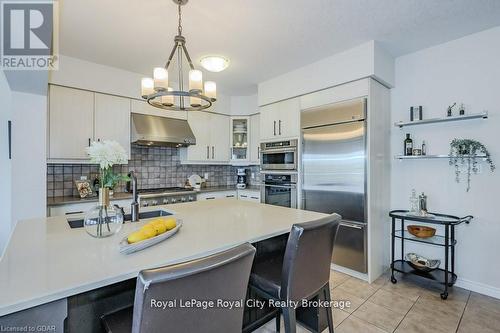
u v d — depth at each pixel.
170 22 2.18
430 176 2.75
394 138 3.01
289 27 2.28
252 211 2.13
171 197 3.64
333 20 2.18
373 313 2.10
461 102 2.54
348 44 2.63
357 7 2.00
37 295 0.76
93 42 2.55
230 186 4.78
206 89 1.95
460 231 2.57
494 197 2.37
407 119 2.90
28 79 2.11
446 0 1.92
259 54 2.84
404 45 2.68
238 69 3.27
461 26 2.32
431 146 2.74
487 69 2.40
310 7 1.99
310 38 2.49
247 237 1.37
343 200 2.85
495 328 1.90
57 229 1.54
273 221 1.75
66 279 0.86
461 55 2.54
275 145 3.61
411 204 2.86
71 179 3.26
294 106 3.35
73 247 1.20
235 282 0.90
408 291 2.48
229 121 4.53
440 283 2.42
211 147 4.29
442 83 2.66
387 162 2.98
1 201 2.91
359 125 2.71
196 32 2.36
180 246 1.21
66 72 2.90
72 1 1.88
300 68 3.22
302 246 1.25
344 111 2.83
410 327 1.92
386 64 2.81
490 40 2.38
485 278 2.42
